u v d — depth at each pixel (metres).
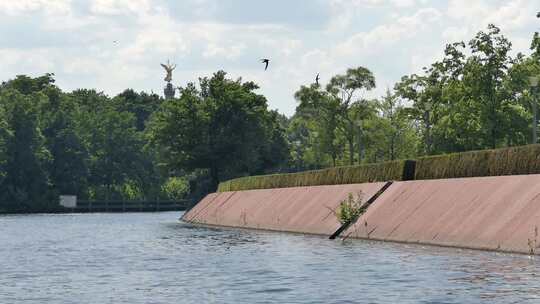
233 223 102.44
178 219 140.88
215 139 162.75
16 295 36.06
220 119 166.25
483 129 95.69
